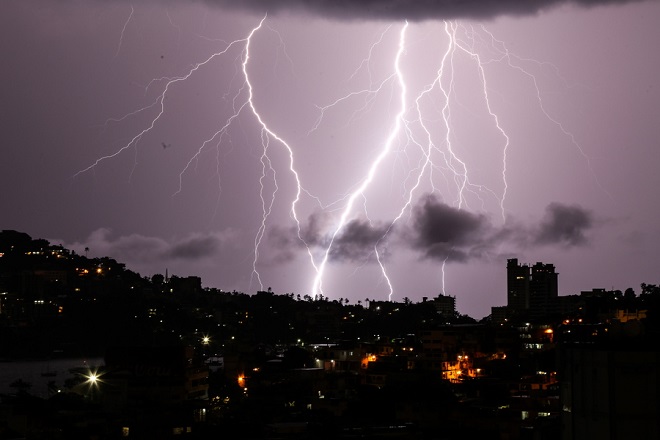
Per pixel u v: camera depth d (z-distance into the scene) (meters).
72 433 71.94
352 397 95.19
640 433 24.52
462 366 117.06
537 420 53.72
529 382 92.25
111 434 72.81
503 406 80.31
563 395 27.00
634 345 26.00
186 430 74.81
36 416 74.25
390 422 73.44
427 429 75.31
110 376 88.44
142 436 73.38
